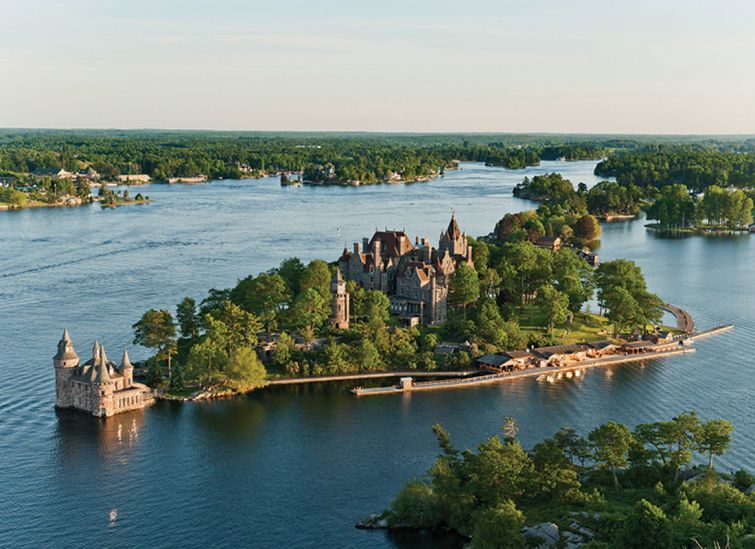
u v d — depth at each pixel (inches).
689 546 5339.6
